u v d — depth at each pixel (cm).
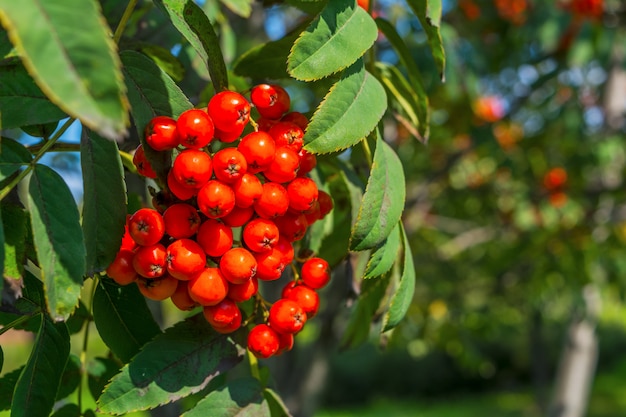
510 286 104
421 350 105
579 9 69
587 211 85
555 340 247
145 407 23
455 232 104
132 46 30
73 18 17
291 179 24
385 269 25
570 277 83
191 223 23
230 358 25
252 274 23
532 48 82
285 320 25
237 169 22
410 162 96
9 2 17
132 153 28
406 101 30
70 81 17
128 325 25
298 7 27
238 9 29
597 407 244
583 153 90
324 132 23
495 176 96
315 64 22
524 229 87
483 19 77
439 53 27
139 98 22
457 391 306
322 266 26
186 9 23
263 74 28
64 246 21
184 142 22
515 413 254
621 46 72
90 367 28
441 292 98
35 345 23
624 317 332
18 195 22
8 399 26
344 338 34
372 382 306
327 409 300
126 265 23
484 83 88
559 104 89
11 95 22
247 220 24
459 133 82
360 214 23
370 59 29
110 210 22
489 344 299
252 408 25
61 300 20
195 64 34
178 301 24
